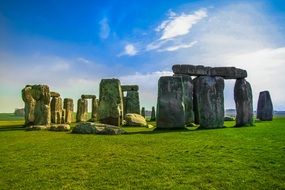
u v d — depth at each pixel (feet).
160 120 80.89
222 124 84.89
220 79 86.53
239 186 29.76
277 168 35.29
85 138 62.59
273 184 30.17
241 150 45.73
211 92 84.43
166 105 81.00
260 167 35.91
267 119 121.49
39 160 41.09
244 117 89.81
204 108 83.51
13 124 123.75
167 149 47.62
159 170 35.24
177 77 82.33
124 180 31.94
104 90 100.37
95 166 37.55
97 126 75.00
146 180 31.78
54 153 45.68
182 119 80.53
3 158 42.55
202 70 110.22
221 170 34.94
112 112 98.94
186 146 50.06
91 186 30.35
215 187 29.63
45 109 96.48
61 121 132.26
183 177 32.60
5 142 58.23
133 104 151.84
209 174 33.50
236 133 67.31
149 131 76.95
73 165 38.17
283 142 52.44
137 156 42.73
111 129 72.02
